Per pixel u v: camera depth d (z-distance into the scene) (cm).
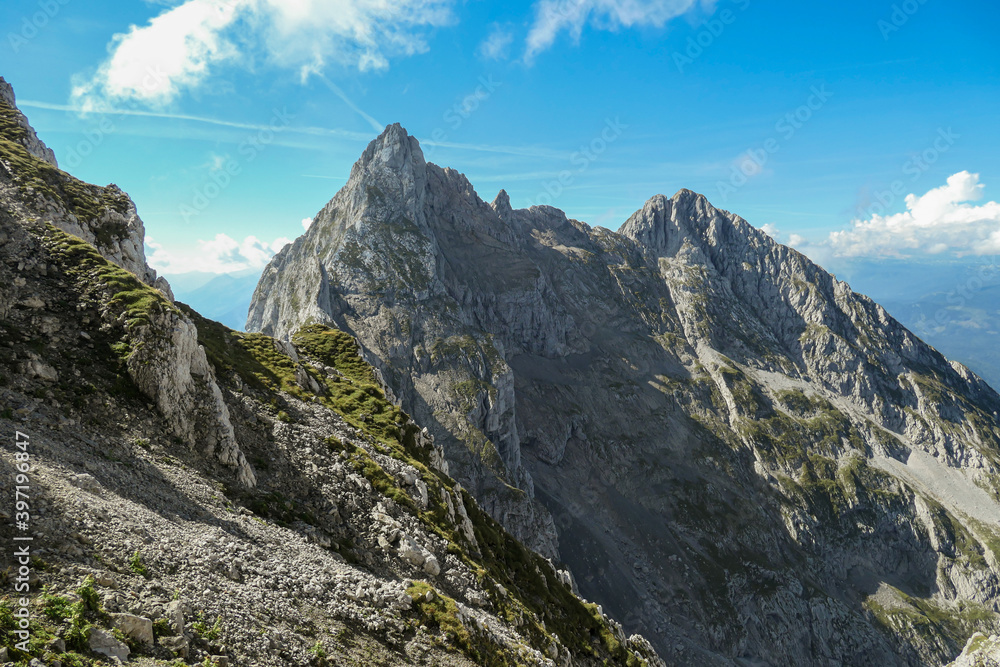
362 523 4700
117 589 2145
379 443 6469
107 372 4012
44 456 2869
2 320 3956
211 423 4309
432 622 3600
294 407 6022
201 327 7044
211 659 2097
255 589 2875
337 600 3281
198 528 3159
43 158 7744
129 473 3312
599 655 6141
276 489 4575
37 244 4822
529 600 6100
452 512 6012
